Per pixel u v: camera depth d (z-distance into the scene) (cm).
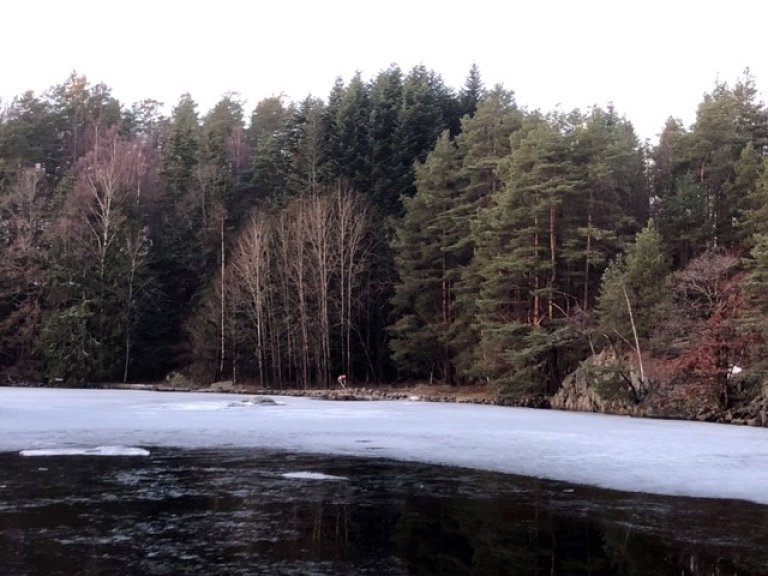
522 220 4422
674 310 3594
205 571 856
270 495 1298
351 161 6000
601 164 4309
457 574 874
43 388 5209
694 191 4575
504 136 5256
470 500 1285
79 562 882
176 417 2836
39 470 1522
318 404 3853
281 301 5706
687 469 1650
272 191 6475
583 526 1109
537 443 2106
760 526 1118
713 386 3419
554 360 4278
